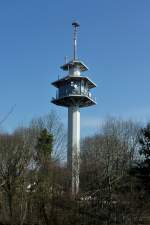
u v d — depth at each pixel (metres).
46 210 46.41
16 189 43.00
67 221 47.31
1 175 41.53
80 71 87.94
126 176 53.72
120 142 70.12
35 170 46.56
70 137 83.56
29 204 44.81
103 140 71.88
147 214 49.97
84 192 53.50
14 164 42.19
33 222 44.81
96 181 56.09
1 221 43.03
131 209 49.84
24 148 45.41
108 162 61.50
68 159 67.19
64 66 87.19
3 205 43.72
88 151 70.56
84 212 49.28
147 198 50.16
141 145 53.06
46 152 52.06
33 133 60.00
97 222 49.03
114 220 49.50
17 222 42.84
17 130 58.91
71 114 85.31
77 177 58.62
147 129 53.28
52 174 47.50
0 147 43.75
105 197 51.62
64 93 84.88
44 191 45.91
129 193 51.12
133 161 63.38
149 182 50.72
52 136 59.22
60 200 48.03
